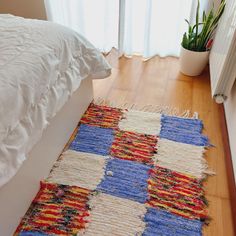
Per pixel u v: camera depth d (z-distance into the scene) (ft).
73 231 3.78
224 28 5.72
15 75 3.19
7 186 3.35
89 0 7.55
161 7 7.21
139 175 4.60
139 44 8.25
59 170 4.65
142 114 5.97
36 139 3.55
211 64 6.48
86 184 4.42
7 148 2.97
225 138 5.24
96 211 4.04
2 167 2.88
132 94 6.66
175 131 5.53
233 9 5.18
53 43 4.04
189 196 4.28
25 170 3.76
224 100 5.49
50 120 4.08
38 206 4.08
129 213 4.02
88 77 5.64
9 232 3.60
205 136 5.44
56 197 4.21
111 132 5.48
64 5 7.73
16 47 3.61
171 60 8.13
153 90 6.81
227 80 5.08
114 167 4.73
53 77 3.89
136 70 7.64
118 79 7.23
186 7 7.18
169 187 4.42
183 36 7.12
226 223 3.94
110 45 8.46
